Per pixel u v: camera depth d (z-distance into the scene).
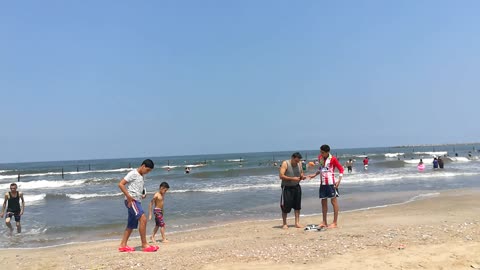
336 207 9.70
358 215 12.58
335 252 6.53
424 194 18.52
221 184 28.06
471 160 52.16
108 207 18.50
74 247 9.95
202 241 9.34
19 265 7.58
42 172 55.34
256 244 8.02
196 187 25.95
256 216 14.30
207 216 14.69
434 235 7.63
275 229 10.35
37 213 16.83
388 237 7.68
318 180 27.94
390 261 5.79
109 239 11.13
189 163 68.00
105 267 6.64
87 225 13.55
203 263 6.36
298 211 10.20
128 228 8.10
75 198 22.12
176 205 17.77
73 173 50.00
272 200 18.91
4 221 14.68
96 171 54.31
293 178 9.84
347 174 33.12
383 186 23.48
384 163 45.12
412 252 6.20
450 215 11.62
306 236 8.59
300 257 6.34
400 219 11.14
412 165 45.44
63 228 13.02
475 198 15.93
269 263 6.10
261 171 39.28
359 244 7.10
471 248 6.28
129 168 62.12
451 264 5.55
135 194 8.02
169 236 10.75
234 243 8.43
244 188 24.45
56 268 7.04
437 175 30.05
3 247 10.39
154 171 47.97
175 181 32.19
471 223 9.27
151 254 7.62
